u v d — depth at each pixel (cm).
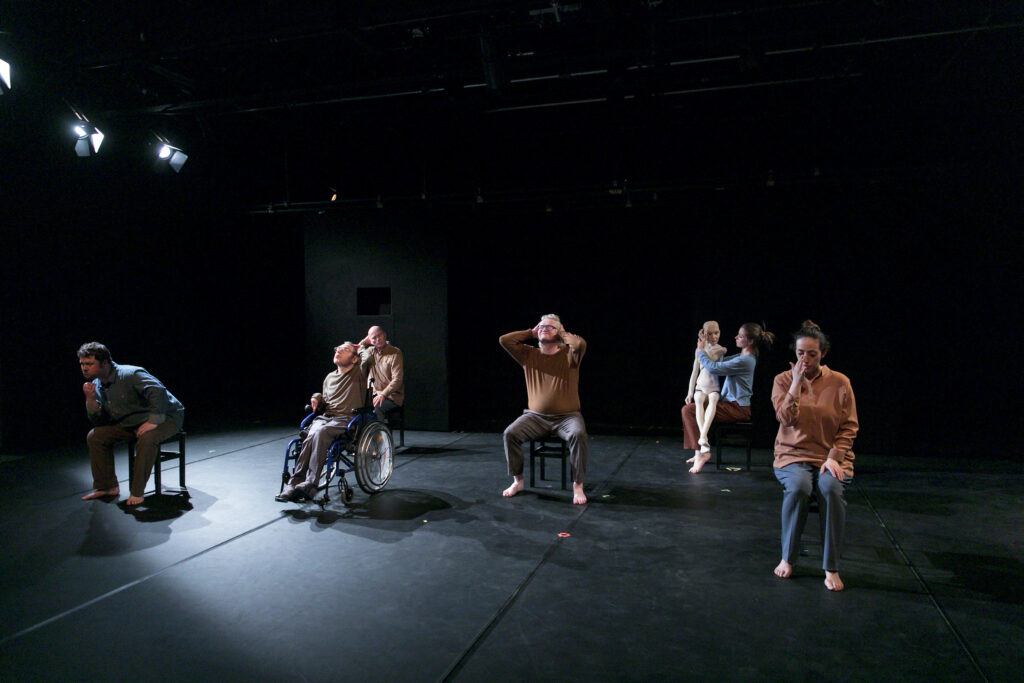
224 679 241
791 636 273
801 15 494
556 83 586
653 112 660
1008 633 274
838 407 340
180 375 909
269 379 1052
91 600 308
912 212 682
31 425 703
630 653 259
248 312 1030
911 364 700
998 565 351
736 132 661
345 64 607
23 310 692
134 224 819
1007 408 676
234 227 969
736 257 670
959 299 680
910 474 552
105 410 487
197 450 660
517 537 399
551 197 683
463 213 783
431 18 478
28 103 609
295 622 287
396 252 786
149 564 353
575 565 354
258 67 622
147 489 509
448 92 591
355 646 266
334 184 802
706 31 515
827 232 643
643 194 698
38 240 702
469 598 312
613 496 492
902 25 471
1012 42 540
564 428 484
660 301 791
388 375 658
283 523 424
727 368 562
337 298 814
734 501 478
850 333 639
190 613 296
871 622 285
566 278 823
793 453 349
